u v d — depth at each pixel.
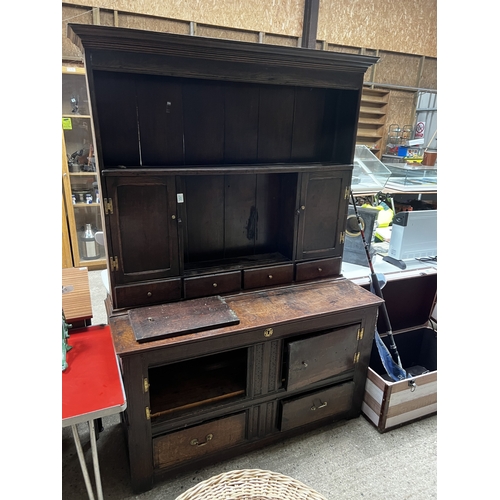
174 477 1.51
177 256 1.52
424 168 3.28
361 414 1.89
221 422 1.50
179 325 1.37
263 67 1.43
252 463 1.60
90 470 1.54
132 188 1.37
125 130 1.45
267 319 1.48
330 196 1.75
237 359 1.78
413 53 4.38
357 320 1.67
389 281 2.13
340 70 1.56
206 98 1.57
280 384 1.59
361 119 4.48
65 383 1.16
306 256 1.80
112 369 1.23
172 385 1.59
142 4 3.09
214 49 1.31
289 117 1.76
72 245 3.52
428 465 1.62
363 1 3.88
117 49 1.21
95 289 3.19
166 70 1.29
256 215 1.82
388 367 1.89
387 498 1.47
